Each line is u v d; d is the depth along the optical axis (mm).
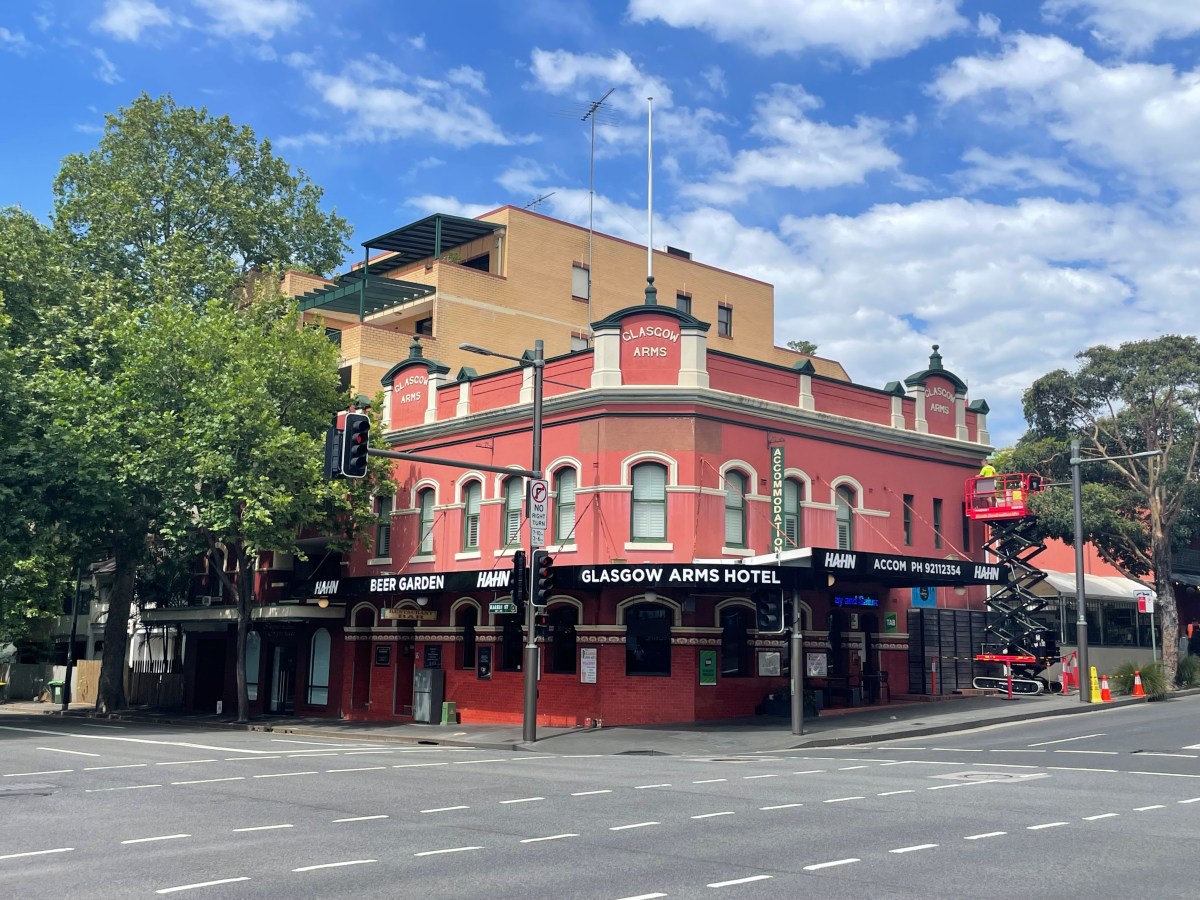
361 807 14133
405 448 35688
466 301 43062
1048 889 9180
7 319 31469
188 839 11797
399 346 41062
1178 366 39375
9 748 23719
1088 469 41875
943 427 35406
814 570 26906
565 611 30141
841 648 32656
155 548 39812
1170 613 39094
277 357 33250
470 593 32719
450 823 12750
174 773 18359
